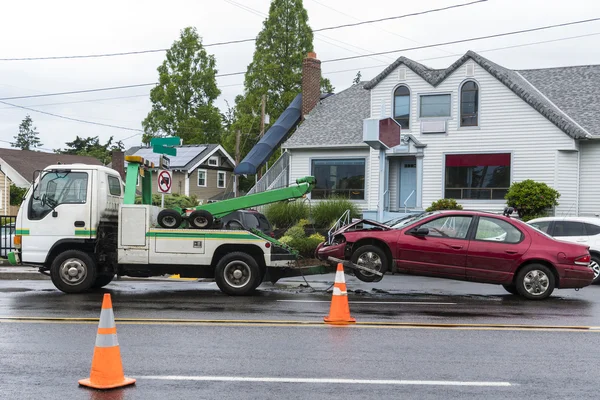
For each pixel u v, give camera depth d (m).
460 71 28.27
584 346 8.59
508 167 27.53
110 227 13.83
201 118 49.84
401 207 30.06
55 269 13.59
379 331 9.47
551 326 10.05
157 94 49.22
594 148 26.88
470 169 28.16
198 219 13.55
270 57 44.62
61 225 13.59
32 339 8.69
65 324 9.79
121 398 6.10
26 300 12.55
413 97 29.11
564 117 27.89
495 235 13.66
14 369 7.12
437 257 13.64
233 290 13.42
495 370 7.27
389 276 18.53
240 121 44.97
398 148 29.31
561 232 18.16
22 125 102.19
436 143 28.69
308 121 33.72
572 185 26.78
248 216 20.14
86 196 13.62
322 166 31.69
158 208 14.13
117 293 13.88
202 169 48.62
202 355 7.83
